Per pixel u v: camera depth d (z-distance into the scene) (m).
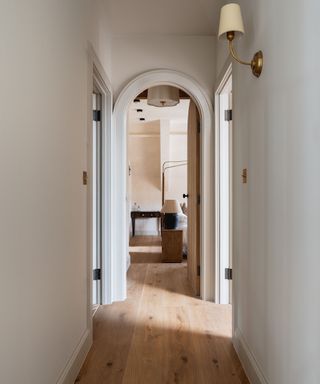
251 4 1.80
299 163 1.17
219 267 3.09
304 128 1.13
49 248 1.46
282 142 1.34
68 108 1.75
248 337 1.90
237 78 2.14
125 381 1.82
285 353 1.32
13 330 1.12
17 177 1.15
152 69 3.21
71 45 1.80
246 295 1.95
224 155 3.09
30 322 1.26
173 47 3.23
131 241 7.11
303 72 1.14
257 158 1.69
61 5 1.62
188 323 2.63
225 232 3.09
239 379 1.84
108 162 3.09
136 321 2.67
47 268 1.44
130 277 4.06
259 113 1.65
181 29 3.13
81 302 2.03
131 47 3.22
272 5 1.45
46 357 1.43
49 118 1.46
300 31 1.16
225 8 1.65
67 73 1.73
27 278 1.23
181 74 3.20
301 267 1.17
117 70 3.22
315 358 1.06
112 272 3.16
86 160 2.15
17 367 1.15
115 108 3.20
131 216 7.97
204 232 3.18
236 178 2.19
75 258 1.89
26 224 1.22
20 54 1.17
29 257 1.25
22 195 1.19
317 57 1.04
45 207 1.41
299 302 1.18
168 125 7.83
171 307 2.99
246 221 1.94
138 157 8.20
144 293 3.42
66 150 1.71
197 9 2.80
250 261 1.85
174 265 4.74
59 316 1.60
